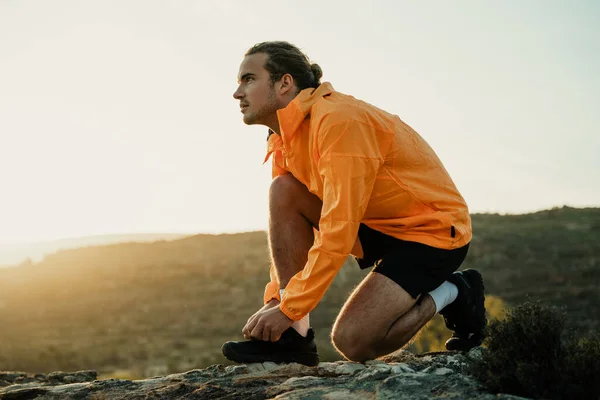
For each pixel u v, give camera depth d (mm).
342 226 2707
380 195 2902
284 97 3020
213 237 65750
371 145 2785
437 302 2961
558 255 43688
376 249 3088
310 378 2590
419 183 2908
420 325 2930
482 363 2334
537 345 2275
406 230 2928
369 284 2836
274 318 2809
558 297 31953
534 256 43906
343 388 2383
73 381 3381
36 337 38469
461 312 3199
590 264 39812
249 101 3037
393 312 2779
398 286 2793
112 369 28828
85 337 37812
